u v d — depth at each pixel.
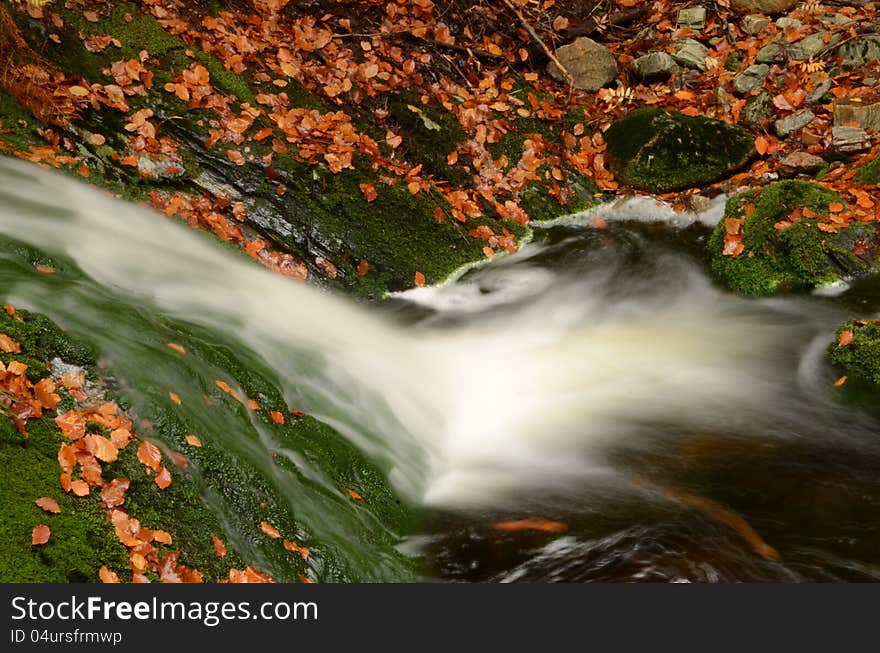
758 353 6.31
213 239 6.13
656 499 4.62
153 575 3.40
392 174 7.25
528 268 7.27
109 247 5.16
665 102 8.82
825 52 8.84
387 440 4.91
